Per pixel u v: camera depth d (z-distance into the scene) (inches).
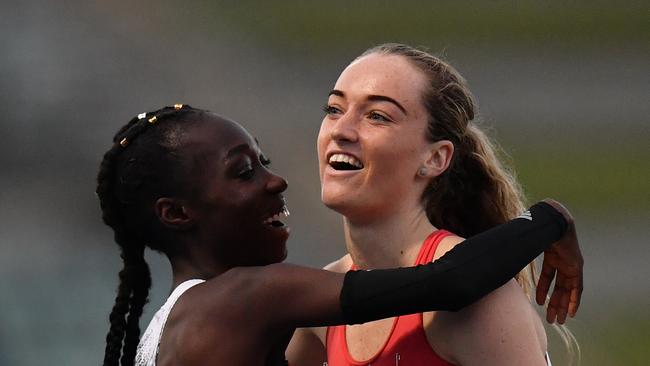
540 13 2260.1
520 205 419.8
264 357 359.9
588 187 1660.9
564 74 2041.1
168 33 2150.6
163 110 392.5
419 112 374.9
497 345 346.3
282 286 353.7
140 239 393.4
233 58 2116.1
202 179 376.5
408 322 367.2
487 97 1964.8
